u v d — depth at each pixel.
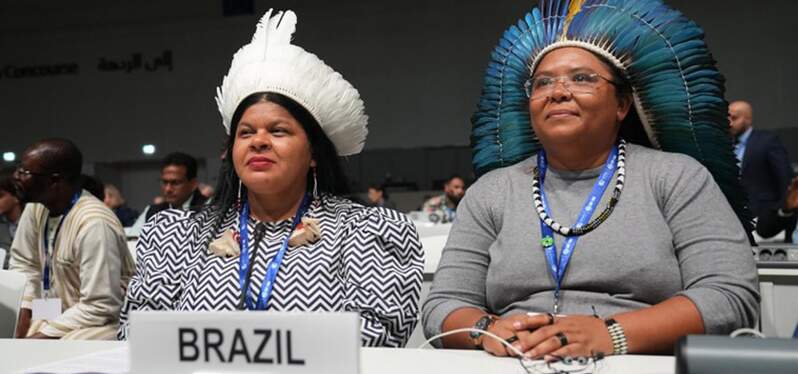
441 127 9.73
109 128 10.83
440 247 2.08
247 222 1.54
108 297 2.22
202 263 1.47
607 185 1.36
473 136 1.69
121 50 10.79
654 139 1.54
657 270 1.25
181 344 0.82
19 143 11.09
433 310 1.35
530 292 1.33
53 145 2.33
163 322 0.82
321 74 1.54
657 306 1.16
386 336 1.38
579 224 1.32
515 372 0.94
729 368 0.69
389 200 8.49
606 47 1.41
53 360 1.09
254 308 1.40
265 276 1.42
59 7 10.82
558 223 1.34
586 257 1.29
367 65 10.01
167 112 10.63
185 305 1.43
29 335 2.17
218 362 0.81
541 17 1.52
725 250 1.23
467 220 1.46
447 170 9.67
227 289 1.42
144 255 1.54
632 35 1.41
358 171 9.99
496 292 1.36
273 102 1.48
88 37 10.88
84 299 2.20
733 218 1.29
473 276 1.41
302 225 1.49
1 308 1.67
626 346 1.08
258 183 1.46
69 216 2.29
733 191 1.55
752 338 0.71
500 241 1.39
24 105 11.09
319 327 0.78
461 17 9.66
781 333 1.89
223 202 1.59
